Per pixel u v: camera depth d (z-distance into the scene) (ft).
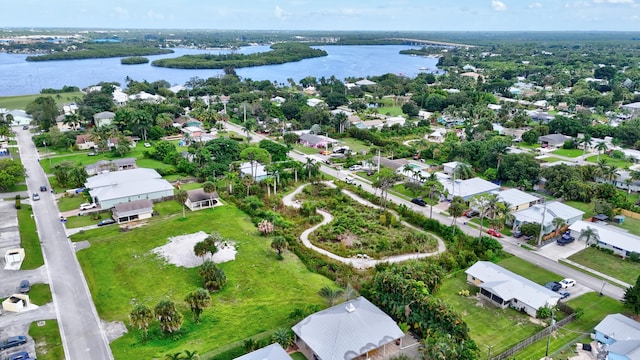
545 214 379.96
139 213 384.88
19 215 384.68
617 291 289.33
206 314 254.68
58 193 442.50
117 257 317.42
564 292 284.82
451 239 354.13
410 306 246.68
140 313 228.02
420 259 321.52
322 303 266.98
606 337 234.79
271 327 242.99
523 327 251.80
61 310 255.29
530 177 490.08
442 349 204.74
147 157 570.87
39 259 312.09
